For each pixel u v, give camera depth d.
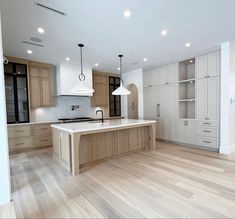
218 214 1.77
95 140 3.44
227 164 3.22
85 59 4.74
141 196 2.14
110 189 2.34
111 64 5.37
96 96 6.31
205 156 3.75
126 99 6.98
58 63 5.09
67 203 2.02
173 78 5.06
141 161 3.51
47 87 5.08
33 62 4.78
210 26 2.87
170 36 3.26
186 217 1.73
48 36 3.14
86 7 2.24
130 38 3.31
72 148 2.88
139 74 6.13
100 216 1.77
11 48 3.75
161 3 2.19
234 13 2.46
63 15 2.43
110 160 3.62
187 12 2.42
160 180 2.58
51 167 3.24
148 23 2.72
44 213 1.84
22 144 4.45
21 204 2.02
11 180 2.67
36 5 2.16
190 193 2.19
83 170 3.07
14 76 4.50
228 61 3.71
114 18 2.54
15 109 4.54
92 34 3.09
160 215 1.77
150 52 4.19
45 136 4.85
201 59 4.34
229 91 3.78
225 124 3.86
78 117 5.98
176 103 4.99
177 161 3.45
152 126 4.30
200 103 4.38
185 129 4.77
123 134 3.95
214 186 2.36
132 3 2.17
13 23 2.62
